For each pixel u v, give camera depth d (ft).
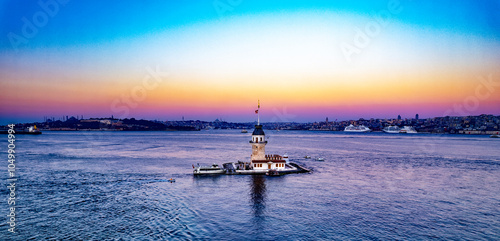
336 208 202.18
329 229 167.22
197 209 198.59
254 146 340.39
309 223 175.63
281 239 155.02
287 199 222.69
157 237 155.43
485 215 190.49
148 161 435.12
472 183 281.54
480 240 155.22
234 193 239.30
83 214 187.52
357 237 157.58
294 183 277.64
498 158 495.41
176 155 525.34
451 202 217.56
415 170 359.66
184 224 172.86
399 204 212.02
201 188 256.11
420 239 155.74
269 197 228.02
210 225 171.83
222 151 614.34
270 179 296.71
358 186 266.16
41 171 334.24
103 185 265.34
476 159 479.82
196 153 566.77
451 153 586.45
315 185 269.64
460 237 158.51
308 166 393.09
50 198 221.87
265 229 166.81
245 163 361.10
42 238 153.38
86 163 404.98
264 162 335.26
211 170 319.47
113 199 220.02
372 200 221.25
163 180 288.92
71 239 152.56
